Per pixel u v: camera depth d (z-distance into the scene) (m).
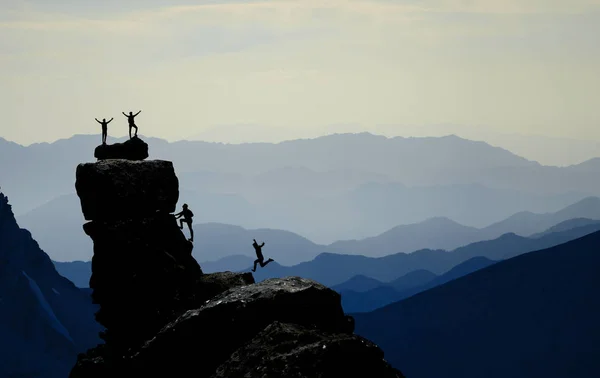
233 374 99.31
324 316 118.00
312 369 96.44
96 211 150.88
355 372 99.12
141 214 153.12
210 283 148.88
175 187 159.75
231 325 115.94
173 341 118.56
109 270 149.62
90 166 152.25
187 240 159.38
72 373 143.62
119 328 147.88
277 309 115.88
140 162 156.38
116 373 134.38
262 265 152.50
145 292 147.62
